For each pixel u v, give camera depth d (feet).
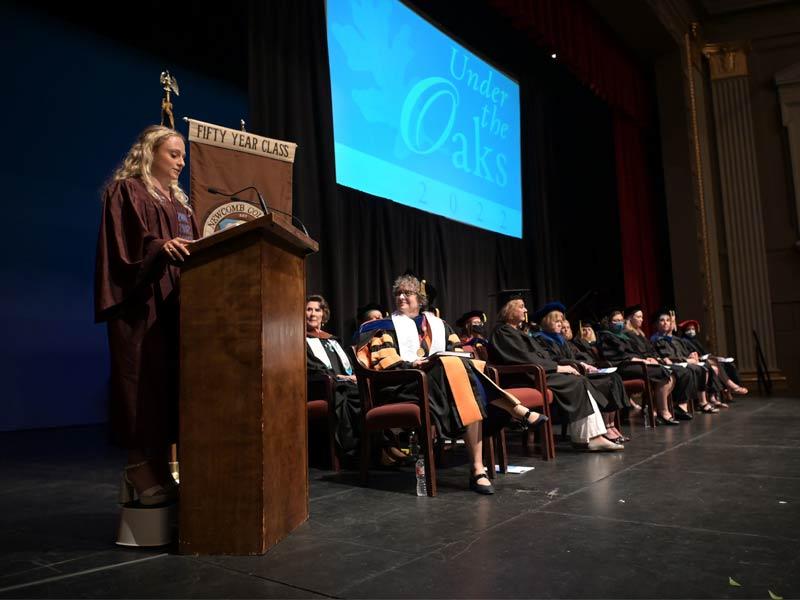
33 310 19.57
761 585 5.14
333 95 21.21
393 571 5.72
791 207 33.27
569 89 35.81
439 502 8.80
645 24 30.78
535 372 12.87
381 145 23.07
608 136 35.35
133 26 21.85
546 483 9.97
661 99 33.55
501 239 29.73
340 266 18.98
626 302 31.63
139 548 6.65
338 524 7.56
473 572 5.65
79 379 20.53
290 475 7.20
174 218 7.41
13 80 19.31
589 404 13.52
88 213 20.93
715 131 34.78
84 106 20.81
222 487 6.37
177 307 7.25
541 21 24.86
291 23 18.94
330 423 12.47
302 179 18.61
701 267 32.12
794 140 33.35
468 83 27.94
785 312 32.99
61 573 5.82
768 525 7.01
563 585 5.25
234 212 11.47
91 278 20.98
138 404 6.70
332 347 14.84
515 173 30.94
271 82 18.30
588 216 35.50
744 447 13.10
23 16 19.54
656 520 7.35
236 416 6.40
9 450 15.26
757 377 32.17
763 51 34.50
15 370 19.15
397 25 24.16
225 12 24.22
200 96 23.57
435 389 9.82
